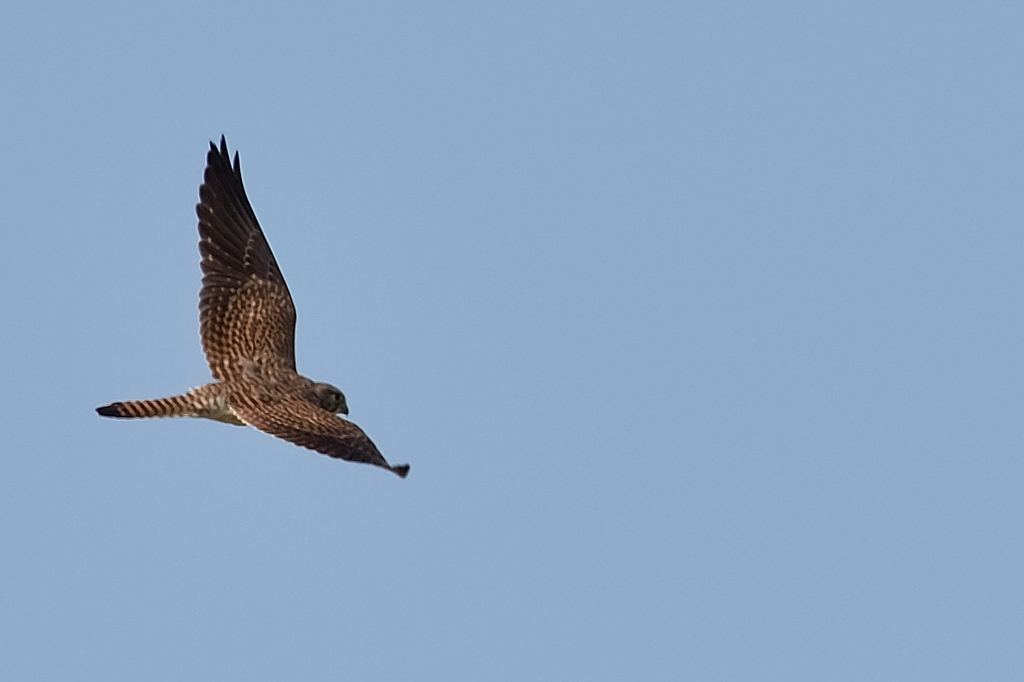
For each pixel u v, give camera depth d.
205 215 17.89
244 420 16.16
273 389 16.86
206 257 17.72
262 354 17.50
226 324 17.56
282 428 15.91
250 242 18.14
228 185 18.20
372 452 15.35
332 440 15.59
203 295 17.59
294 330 18.00
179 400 16.47
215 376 17.20
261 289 17.94
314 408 16.41
